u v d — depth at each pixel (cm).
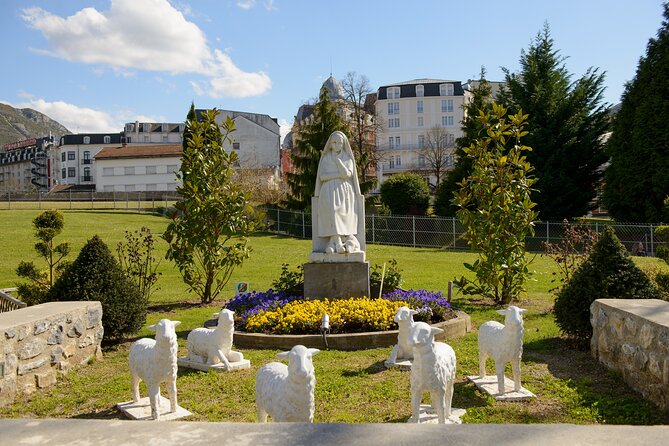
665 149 2617
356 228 1116
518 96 3306
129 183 6406
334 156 1105
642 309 706
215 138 1387
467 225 1297
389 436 227
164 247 2473
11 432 238
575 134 3181
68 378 747
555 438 225
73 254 2244
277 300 1037
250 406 632
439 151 5812
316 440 224
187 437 230
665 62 2638
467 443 221
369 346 869
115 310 902
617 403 619
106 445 225
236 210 1334
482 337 677
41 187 10475
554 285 1557
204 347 783
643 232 2506
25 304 952
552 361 808
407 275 1773
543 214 3147
